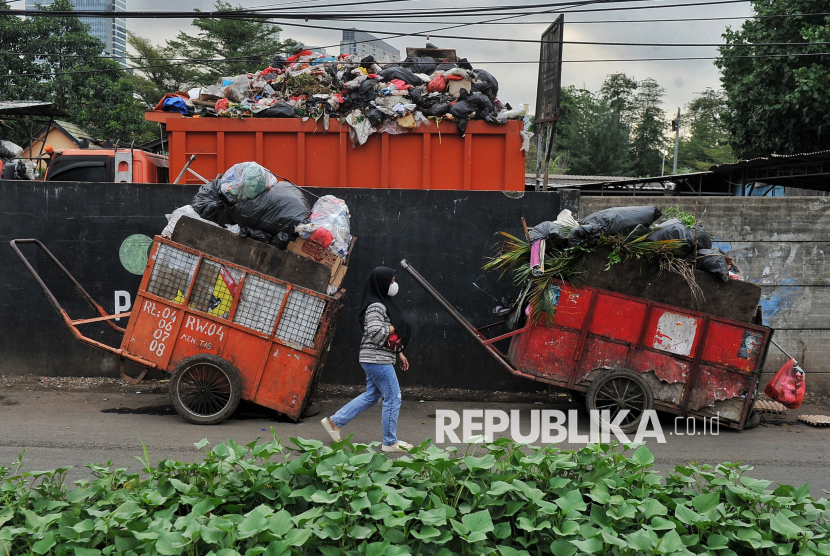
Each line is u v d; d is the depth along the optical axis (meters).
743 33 18.36
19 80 24.95
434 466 3.44
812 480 5.58
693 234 6.98
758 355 6.91
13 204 8.52
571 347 7.08
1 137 19.42
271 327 6.85
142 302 6.93
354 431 6.86
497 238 8.59
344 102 9.26
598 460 3.59
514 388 8.71
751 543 3.00
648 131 57.47
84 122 25.69
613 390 7.04
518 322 7.50
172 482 3.32
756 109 18.27
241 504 3.31
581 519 3.18
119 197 8.55
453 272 8.62
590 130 48.97
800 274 8.62
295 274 6.84
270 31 37.94
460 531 2.95
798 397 7.32
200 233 6.86
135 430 6.57
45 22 25.94
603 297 7.00
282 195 6.91
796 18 17.30
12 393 7.97
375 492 3.19
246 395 6.91
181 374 6.81
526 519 3.12
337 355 8.72
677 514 3.16
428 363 8.71
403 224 8.59
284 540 2.80
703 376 6.99
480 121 9.11
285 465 3.47
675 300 6.99
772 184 16.92
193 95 9.66
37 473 3.48
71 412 7.22
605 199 8.57
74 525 3.01
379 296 6.07
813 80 16.36
